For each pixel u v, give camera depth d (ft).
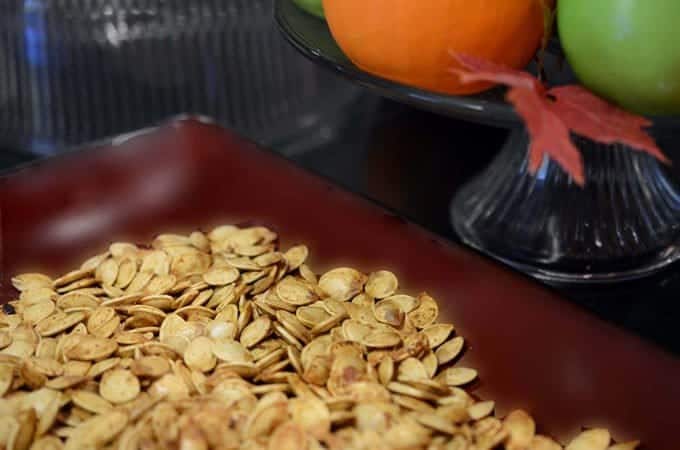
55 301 1.97
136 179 2.20
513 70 1.73
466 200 2.28
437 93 1.81
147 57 2.65
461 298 1.94
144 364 1.82
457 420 1.72
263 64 2.72
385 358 1.81
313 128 2.73
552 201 2.16
